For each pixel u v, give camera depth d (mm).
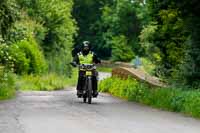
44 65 105250
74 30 131000
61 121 27641
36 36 108938
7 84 60719
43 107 36531
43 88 90188
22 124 26125
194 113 33188
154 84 48250
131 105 40656
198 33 45594
